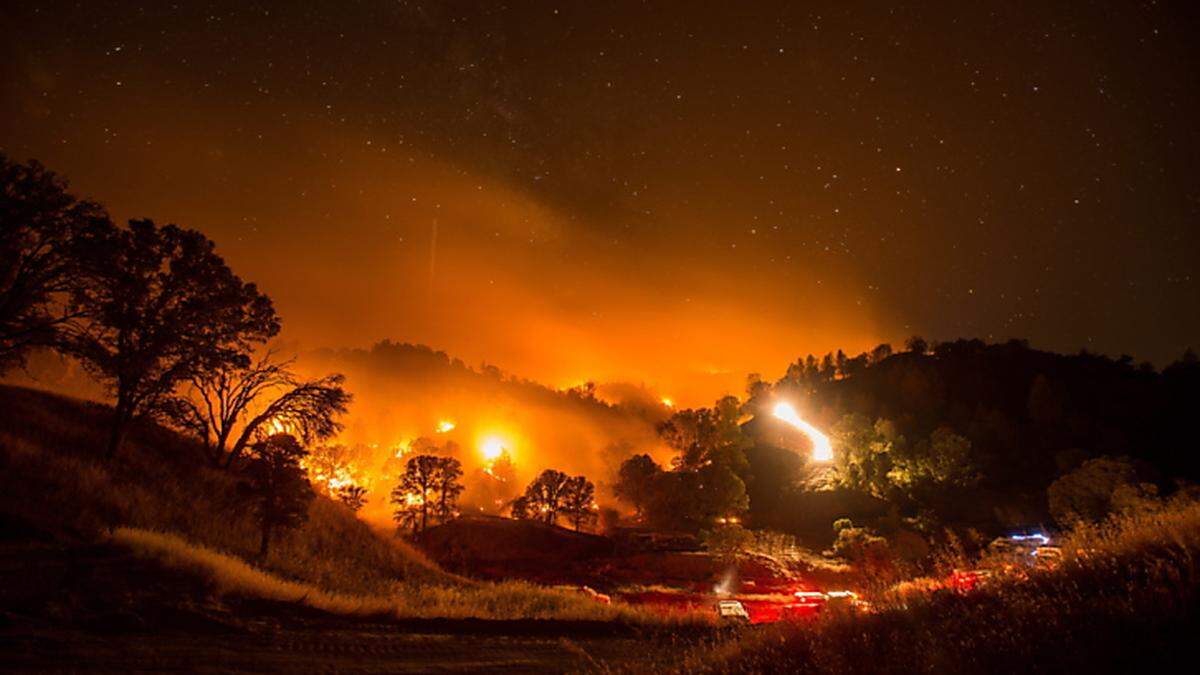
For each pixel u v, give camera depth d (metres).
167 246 27.98
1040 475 103.69
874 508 101.69
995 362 170.50
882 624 6.84
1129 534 6.67
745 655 7.29
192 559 15.20
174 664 9.35
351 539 27.80
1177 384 141.75
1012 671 4.95
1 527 15.00
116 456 25.39
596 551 61.94
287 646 11.29
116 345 26.58
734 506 88.94
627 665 10.00
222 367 30.39
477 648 12.80
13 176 22.92
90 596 11.82
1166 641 4.73
